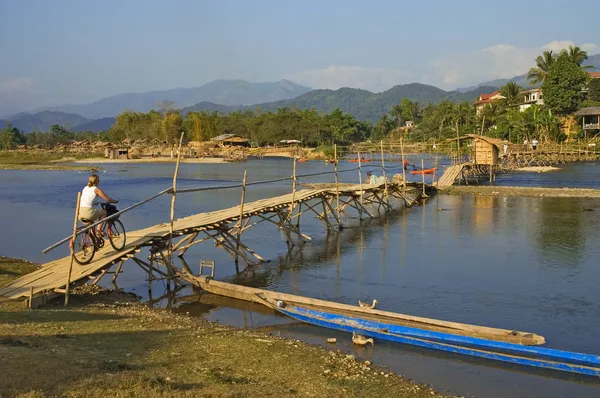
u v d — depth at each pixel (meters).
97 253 19.36
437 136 129.50
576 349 14.62
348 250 27.23
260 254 26.64
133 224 35.19
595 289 19.83
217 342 13.43
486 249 26.66
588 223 32.41
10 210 43.19
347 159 113.19
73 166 108.81
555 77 97.31
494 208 39.62
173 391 9.30
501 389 12.05
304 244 28.91
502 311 17.67
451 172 57.59
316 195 32.09
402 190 43.53
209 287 19.67
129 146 160.00
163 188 61.16
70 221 37.44
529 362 13.15
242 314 17.34
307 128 153.38
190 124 169.88
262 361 12.30
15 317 13.92
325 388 11.01
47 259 25.81
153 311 16.89
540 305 18.19
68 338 12.41
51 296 16.61
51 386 9.02
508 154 75.69
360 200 36.84
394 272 22.77
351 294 19.77
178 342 13.09
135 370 10.48
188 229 21.45
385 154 122.94
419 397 11.15
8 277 19.77
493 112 117.69
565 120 97.50
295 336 15.27
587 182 55.84
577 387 12.20
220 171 89.69
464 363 13.38
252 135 164.12
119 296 19.09
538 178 60.94
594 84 103.88
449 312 17.66
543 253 25.42
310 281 21.64
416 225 34.03
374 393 11.09
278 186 60.41
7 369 9.59
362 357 13.70
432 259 24.92
